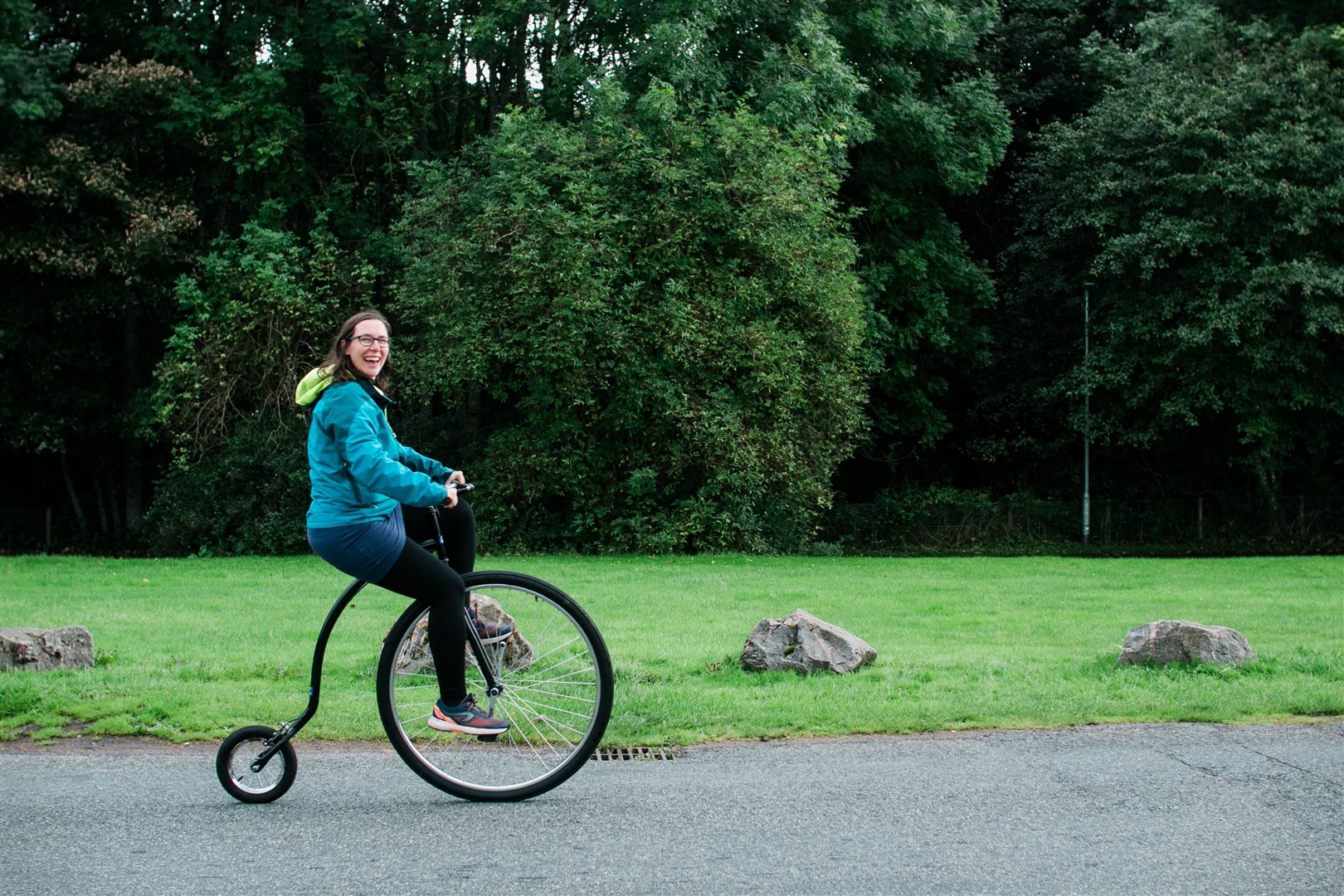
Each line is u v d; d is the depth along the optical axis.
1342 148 23.22
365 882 3.41
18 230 21.12
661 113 18.89
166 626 8.90
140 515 25.59
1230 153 24.12
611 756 4.94
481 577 4.33
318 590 12.35
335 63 22.11
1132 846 3.73
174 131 21.78
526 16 21.88
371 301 22.34
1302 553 26.17
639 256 19.14
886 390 28.08
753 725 5.42
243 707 5.64
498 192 19.47
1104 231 26.48
